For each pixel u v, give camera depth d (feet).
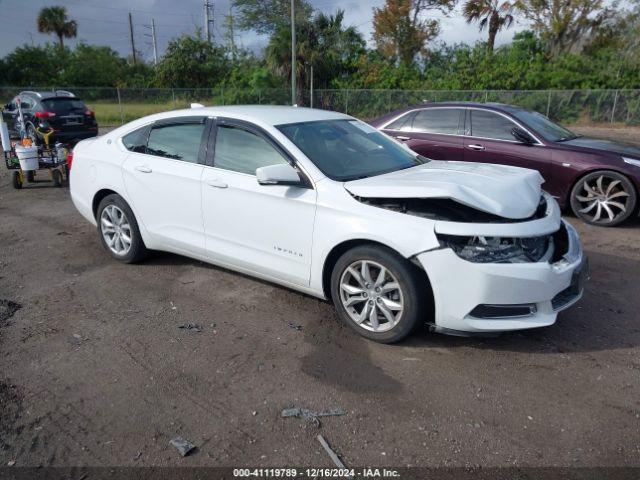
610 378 10.85
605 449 8.79
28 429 9.41
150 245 16.65
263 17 125.90
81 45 147.43
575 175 22.39
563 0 107.55
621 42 98.43
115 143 17.28
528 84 92.53
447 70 103.71
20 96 53.16
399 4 117.60
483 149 24.21
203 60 126.31
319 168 12.97
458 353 11.82
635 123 80.89
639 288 15.60
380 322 12.35
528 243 11.41
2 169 38.50
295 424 9.48
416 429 9.32
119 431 9.33
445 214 11.34
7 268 17.33
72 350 12.07
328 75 104.12
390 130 26.91
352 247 12.34
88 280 16.25
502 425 9.41
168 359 11.66
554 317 11.52
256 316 13.73
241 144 14.29
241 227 14.06
